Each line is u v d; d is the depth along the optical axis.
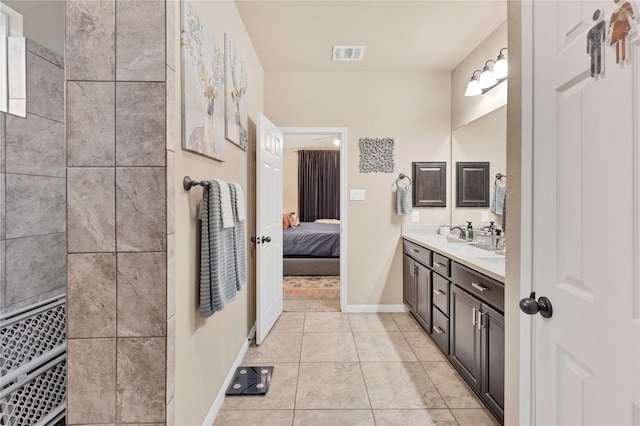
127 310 1.09
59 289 1.70
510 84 1.14
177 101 1.24
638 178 0.62
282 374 2.06
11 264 1.51
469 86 2.57
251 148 2.64
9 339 1.40
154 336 1.10
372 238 3.26
